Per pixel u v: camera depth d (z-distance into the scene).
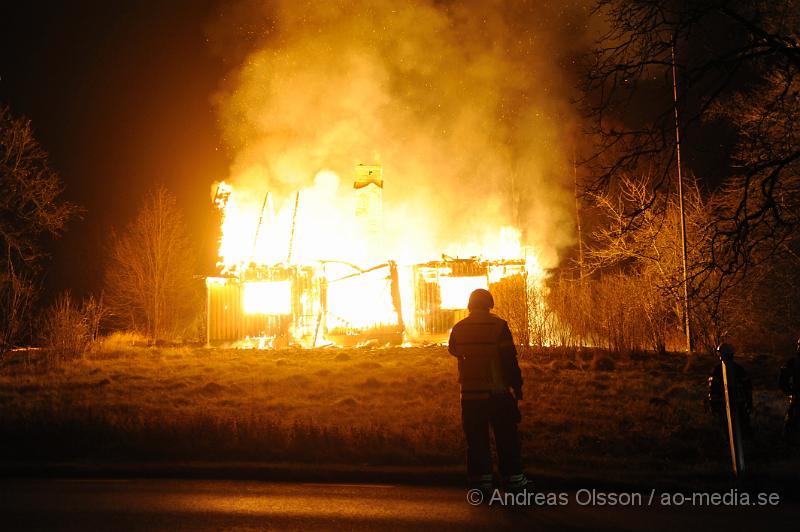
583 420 12.62
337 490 8.25
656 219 21.50
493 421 7.65
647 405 14.12
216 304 26.70
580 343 22.78
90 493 8.00
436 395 15.30
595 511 7.18
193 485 8.53
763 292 22.45
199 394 15.80
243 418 11.79
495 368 7.63
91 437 10.69
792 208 13.22
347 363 20.78
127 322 35.62
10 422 11.44
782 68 9.77
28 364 21.50
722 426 11.35
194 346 27.55
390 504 7.46
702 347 22.53
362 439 10.34
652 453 10.34
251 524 6.59
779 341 22.92
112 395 15.66
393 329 26.20
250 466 9.27
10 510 7.12
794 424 10.84
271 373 19.11
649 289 22.38
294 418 12.74
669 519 6.86
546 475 8.62
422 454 9.77
